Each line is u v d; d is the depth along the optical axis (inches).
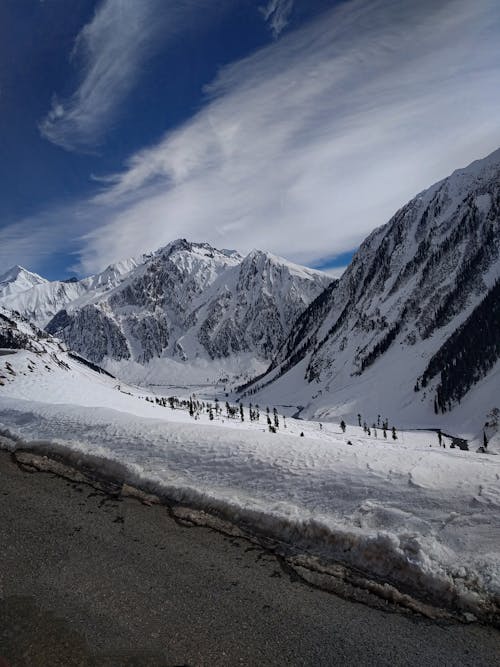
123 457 617.0
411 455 561.3
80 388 1974.7
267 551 402.3
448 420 6259.8
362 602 334.3
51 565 370.3
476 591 335.6
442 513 422.0
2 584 343.6
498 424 5103.3
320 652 283.1
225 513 467.8
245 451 605.9
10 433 741.3
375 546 386.3
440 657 280.5
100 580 351.6
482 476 472.4
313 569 374.9
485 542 379.9
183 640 290.0
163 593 337.7
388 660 277.6
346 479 504.1
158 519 458.0
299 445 620.7
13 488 529.0
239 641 290.8
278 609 323.9
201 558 388.2
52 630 295.9
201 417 3080.7
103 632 295.1
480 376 6594.5
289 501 480.7
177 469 577.0
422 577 354.0
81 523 445.1
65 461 619.8
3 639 287.4
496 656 281.1
